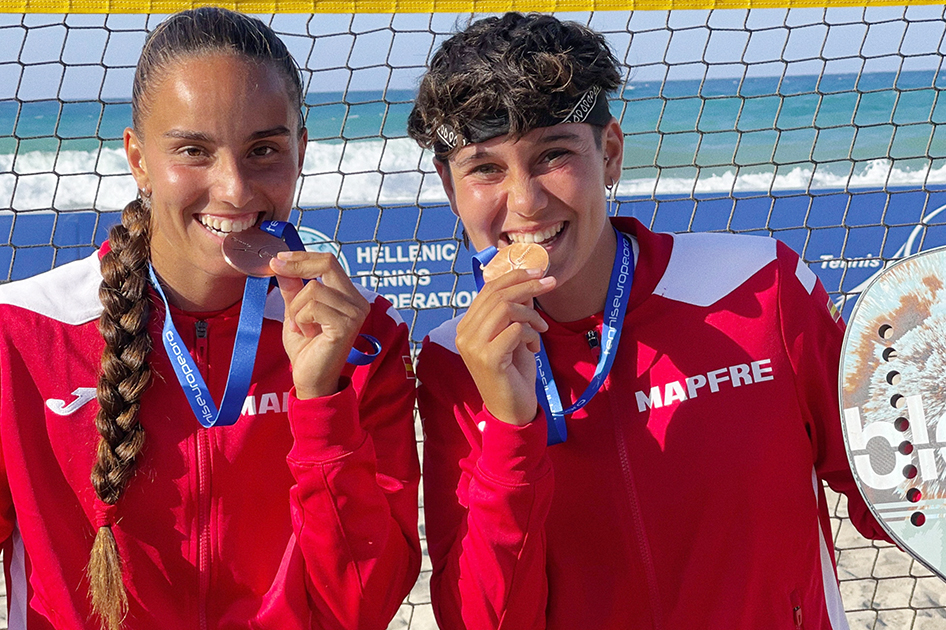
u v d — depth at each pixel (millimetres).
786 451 1815
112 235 1879
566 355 1894
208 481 1757
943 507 1787
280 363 1848
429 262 7312
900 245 7098
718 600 1761
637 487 1808
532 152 1643
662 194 7414
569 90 1609
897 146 13586
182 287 1828
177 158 1636
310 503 1681
